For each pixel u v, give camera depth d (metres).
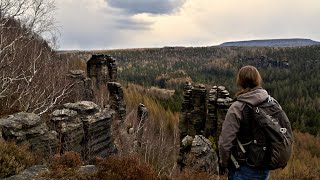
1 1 18.20
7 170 8.25
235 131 4.62
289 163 47.91
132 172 8.38
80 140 16.03
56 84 27.42
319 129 114.81
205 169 20.20
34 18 20.59
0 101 20.50
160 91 177.00
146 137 40.34
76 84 38.16
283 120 4.61
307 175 21.88
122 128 35.84
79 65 68.06
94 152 16.58
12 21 21.47
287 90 180.50
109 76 57.28
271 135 4.45
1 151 8.91
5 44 19.25
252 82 4.95
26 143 11.98
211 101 39.50
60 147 14.12
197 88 44.50
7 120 12.54
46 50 28.22
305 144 98.88
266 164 4.63
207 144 22.17
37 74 25.30
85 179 7.84
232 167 4.98
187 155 23.69
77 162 9.16
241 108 4.70
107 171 8.20
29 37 21.80
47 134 13.35
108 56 57.94
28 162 9.32
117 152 19.36
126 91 87.75
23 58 23.48
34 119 13.23
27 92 20.50
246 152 4.73
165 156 33.47
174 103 100.38
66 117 16.09
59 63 36.22
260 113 4.52
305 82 195.25
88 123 16.59
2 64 18.98
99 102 44.19
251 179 4.75
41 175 7.99
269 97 4.78
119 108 44.00
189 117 44.38
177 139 50.47
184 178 16.75
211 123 39.25
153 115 70.12
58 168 8.41
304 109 144.12
